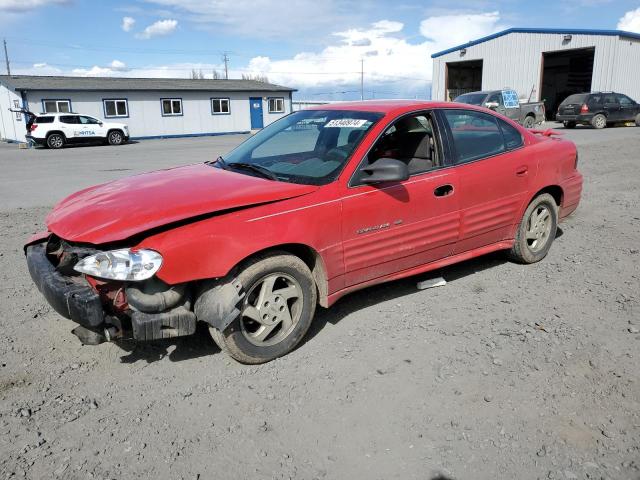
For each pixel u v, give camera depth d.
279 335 3.53
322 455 2.62
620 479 2.43
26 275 5.12
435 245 4.26
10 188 10.94
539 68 32.59
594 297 4.41
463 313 4.14
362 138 3.89
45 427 2.83
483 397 3.06
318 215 3.54
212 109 35.94
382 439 2.73
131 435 2.77
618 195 8.56
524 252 5.05
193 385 3.23
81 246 3.17
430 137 4.30
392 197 3.89
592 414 2.89
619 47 29.39
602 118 23.31
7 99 32.03
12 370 3.39
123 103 32.34
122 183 3.94
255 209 3.34
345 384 3.21
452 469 2.51
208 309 3.20
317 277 3.72
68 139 25.34
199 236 3.11
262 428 2.82
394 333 3.84
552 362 3.41
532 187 4.88
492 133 4.71
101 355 3.59
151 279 3.07
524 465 2.53
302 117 4.64
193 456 2.62
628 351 3.53
